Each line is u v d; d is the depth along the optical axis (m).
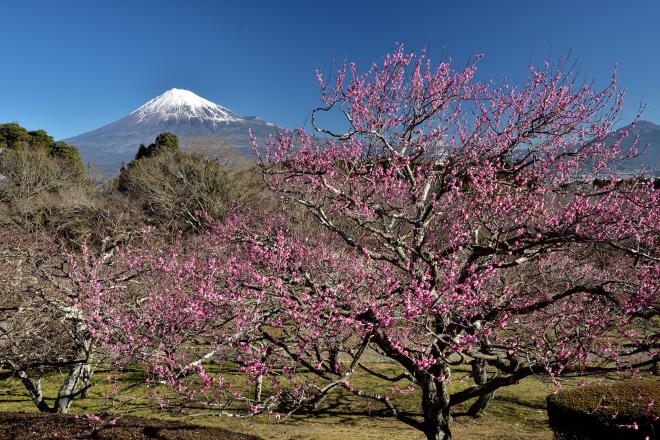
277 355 7.45
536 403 15.15
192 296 7.73
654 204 7.18
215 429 10.44
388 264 8.40
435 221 8.91
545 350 7.41
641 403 8.78
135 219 27.81
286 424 13.21
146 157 42.09
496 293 8.77
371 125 8.54
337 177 9.30
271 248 8.03
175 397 11.42
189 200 28.33
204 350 9.45
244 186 28.92
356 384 16.42
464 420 13.65
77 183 38.75
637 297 6.37
